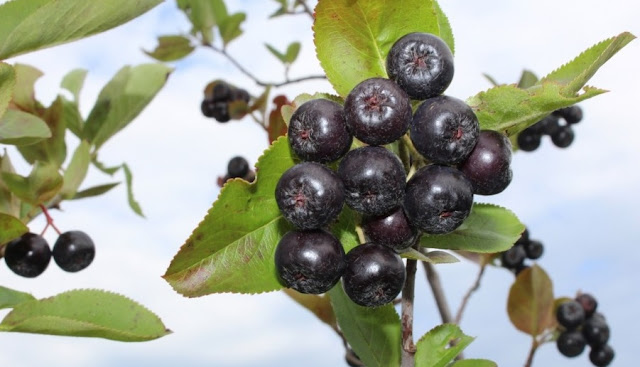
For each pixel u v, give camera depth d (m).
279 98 0.48
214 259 0.23
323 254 0.22
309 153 0.22
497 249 0.26
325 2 0.23
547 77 0.24
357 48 0.23
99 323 0.23
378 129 0.22
